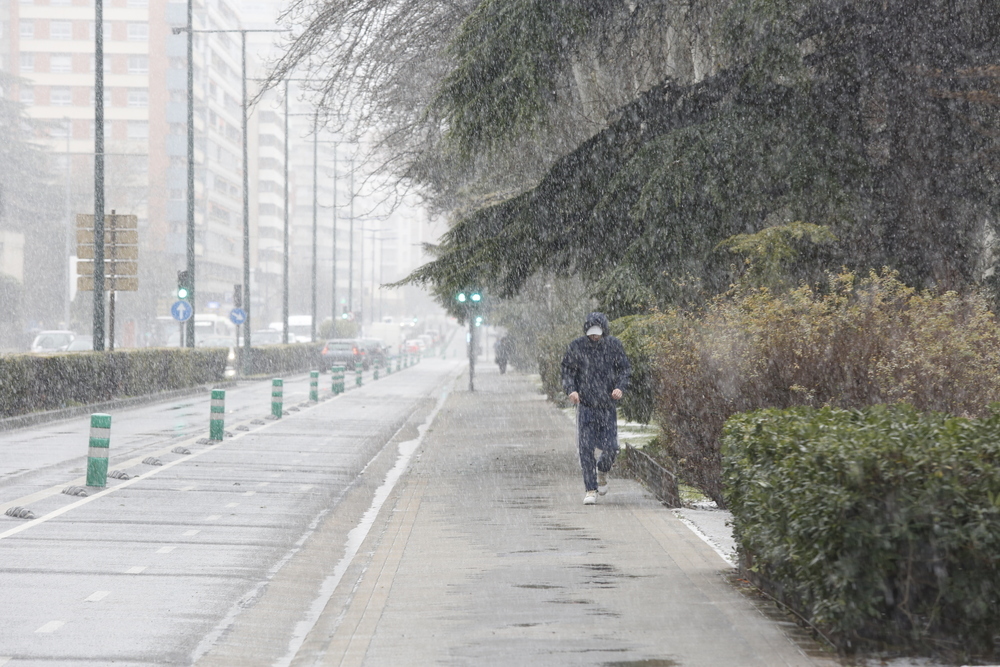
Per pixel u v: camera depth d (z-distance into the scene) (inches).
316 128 1562.5
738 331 799.7
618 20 1232.8
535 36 1120.8
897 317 740.0
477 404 2400.3
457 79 1129.4
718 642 431.2
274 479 1112.2
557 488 975.6
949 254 1080.2
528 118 1109.7
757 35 1040.8
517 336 3395.7
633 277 1072.8
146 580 617.9
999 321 937.5
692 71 1306.6
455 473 1114.1
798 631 446.3
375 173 1715.1
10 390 1800.0
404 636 452.8
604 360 871.7
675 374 862.5
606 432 870.4
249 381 3604.8
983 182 1088.2
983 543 378.0
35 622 516.1
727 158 1055.6
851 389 725.9
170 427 1758.1
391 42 1454.2
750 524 505.0
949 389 695.1
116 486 1025.5
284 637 513.7
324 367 4507.9
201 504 924.6
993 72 1027.9
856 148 1059.9
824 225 1038.4
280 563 685.3
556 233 1204.5
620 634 446.9
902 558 392.2
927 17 1071.0
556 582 555.5
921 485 385.4
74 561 666.2
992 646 393.4
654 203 1063.6
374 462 1314.0
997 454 389.4
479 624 470.0
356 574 630.5
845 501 385.4
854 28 1087.0
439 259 1224.2
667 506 847.1
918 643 398.3
